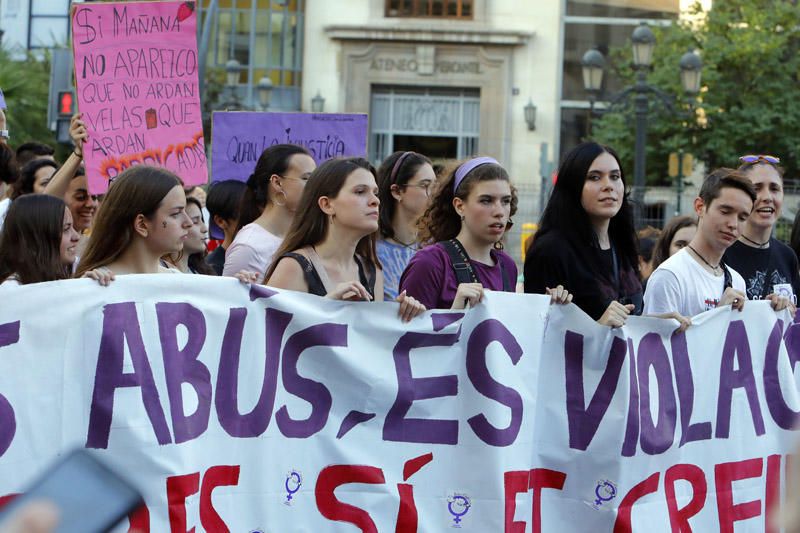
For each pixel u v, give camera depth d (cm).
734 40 2692
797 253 677
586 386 477
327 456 434
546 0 3403
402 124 3484
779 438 534
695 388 507
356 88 3459
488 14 3409
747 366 526
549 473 473
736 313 523
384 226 613
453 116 3469
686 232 699
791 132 2756
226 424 416
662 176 2803
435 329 450
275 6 3450
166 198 429
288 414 428
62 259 464
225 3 3459
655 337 495
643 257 812
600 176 506
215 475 413
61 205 458
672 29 2794
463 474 452
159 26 642
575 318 475
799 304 627
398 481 443
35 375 383
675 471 499
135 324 399
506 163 3438
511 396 460
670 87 2675
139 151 641
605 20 3397
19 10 3675
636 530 482
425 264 496
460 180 510
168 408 401
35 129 3008
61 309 389
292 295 430
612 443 476
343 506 435
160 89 645
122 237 429
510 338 462
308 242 477
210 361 414
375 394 441
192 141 649
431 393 450
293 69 3469
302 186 592
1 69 2964
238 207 711
